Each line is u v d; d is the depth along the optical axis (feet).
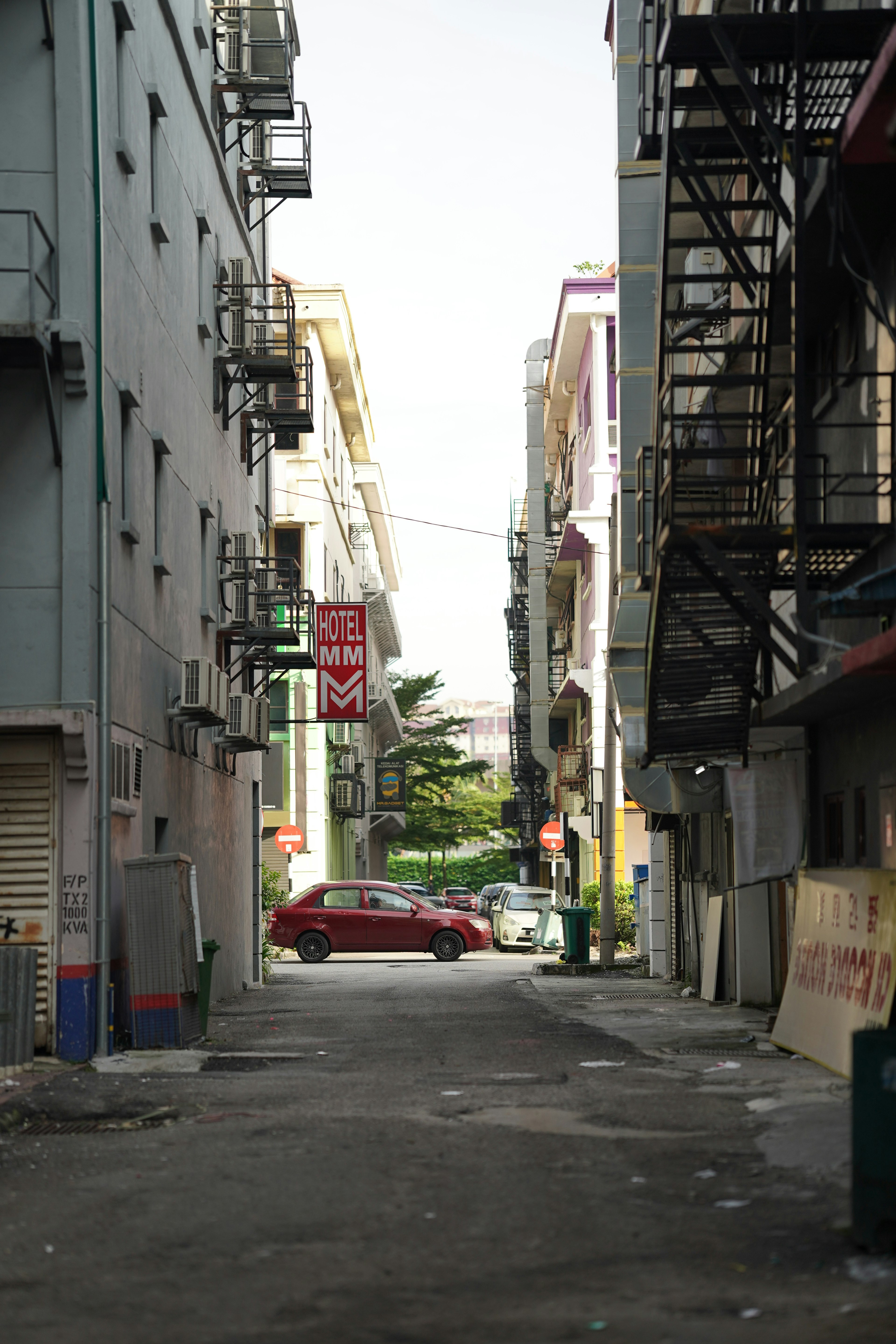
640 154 59.16
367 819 241.55
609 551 105.81
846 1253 23.09
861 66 45.73
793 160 45.37
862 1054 23.43
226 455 91.45
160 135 69.82
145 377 64.75
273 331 103.71
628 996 83.15
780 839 59.52
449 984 97.50
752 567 50.83
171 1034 54.44
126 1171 30.71
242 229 100.48
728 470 66.74
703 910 86.33
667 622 55.57
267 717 90.74
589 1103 39.45
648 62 61.16
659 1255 23.07
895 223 44.62
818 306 51.85
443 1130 35.09
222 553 88.43
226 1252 23.61
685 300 74.43
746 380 52.65
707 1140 33.32
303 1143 33.47
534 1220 25.43
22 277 52.24
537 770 254.27
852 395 49.75
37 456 52.80
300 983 103.24
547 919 161.07
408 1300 20.75
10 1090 42.91
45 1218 26.43
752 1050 52.60
